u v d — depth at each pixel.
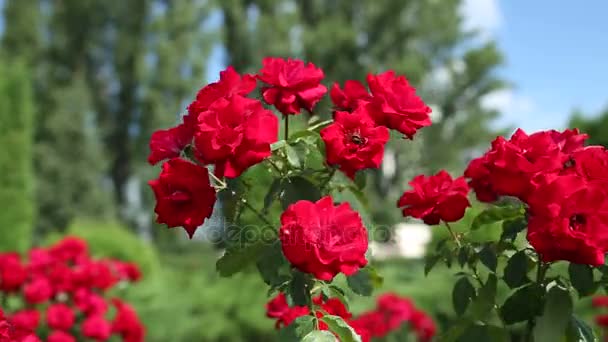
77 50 29.19
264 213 1.87
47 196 25.05
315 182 1.95
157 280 7.72
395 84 1.87
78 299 4.50
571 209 1.62
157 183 1.71
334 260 1.56
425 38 28.12
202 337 6.66
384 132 1.75
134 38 29.03
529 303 1.83
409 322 5.46
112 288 5.43
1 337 1.93
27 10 28.22
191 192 1.69
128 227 27.95
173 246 25.42
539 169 1.70
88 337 4.53
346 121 1.78
